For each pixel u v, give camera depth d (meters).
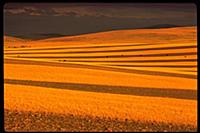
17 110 31.69
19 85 46.84
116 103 35.75
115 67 87.62
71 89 45.31
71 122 28.31
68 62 96.69
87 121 28.70
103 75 65.69
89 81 55.59
